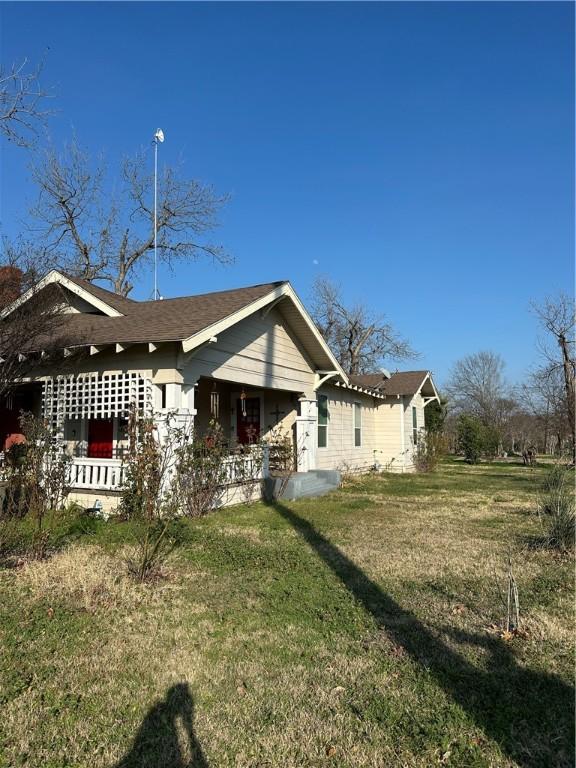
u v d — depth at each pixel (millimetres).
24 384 11281
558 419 28359
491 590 5383
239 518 9242
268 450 12633
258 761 2725
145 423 7605
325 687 3428
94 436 12258
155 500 7605
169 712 3154
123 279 28641
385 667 3699
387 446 21484
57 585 5340
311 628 4359
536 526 8859
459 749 2816
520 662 3783
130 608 4758
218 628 4348
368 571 5996
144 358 9320
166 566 6051
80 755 2768
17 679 3512
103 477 9305
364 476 18391
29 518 7367
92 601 4910
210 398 14188
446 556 6742
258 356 11930
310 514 9852
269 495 11977
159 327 9484
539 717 3102
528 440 40125
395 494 13312
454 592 5285
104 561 6191
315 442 14766
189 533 7695
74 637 4160
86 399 9766
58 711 3158
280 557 6531
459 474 19984
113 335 9398
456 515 10055
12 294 9523
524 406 42312
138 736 2924
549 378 27797
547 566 6324
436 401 29500
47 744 2848
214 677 3559
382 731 2967
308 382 14648
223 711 3162
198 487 9375
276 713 3141
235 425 15078
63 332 10156
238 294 11641
